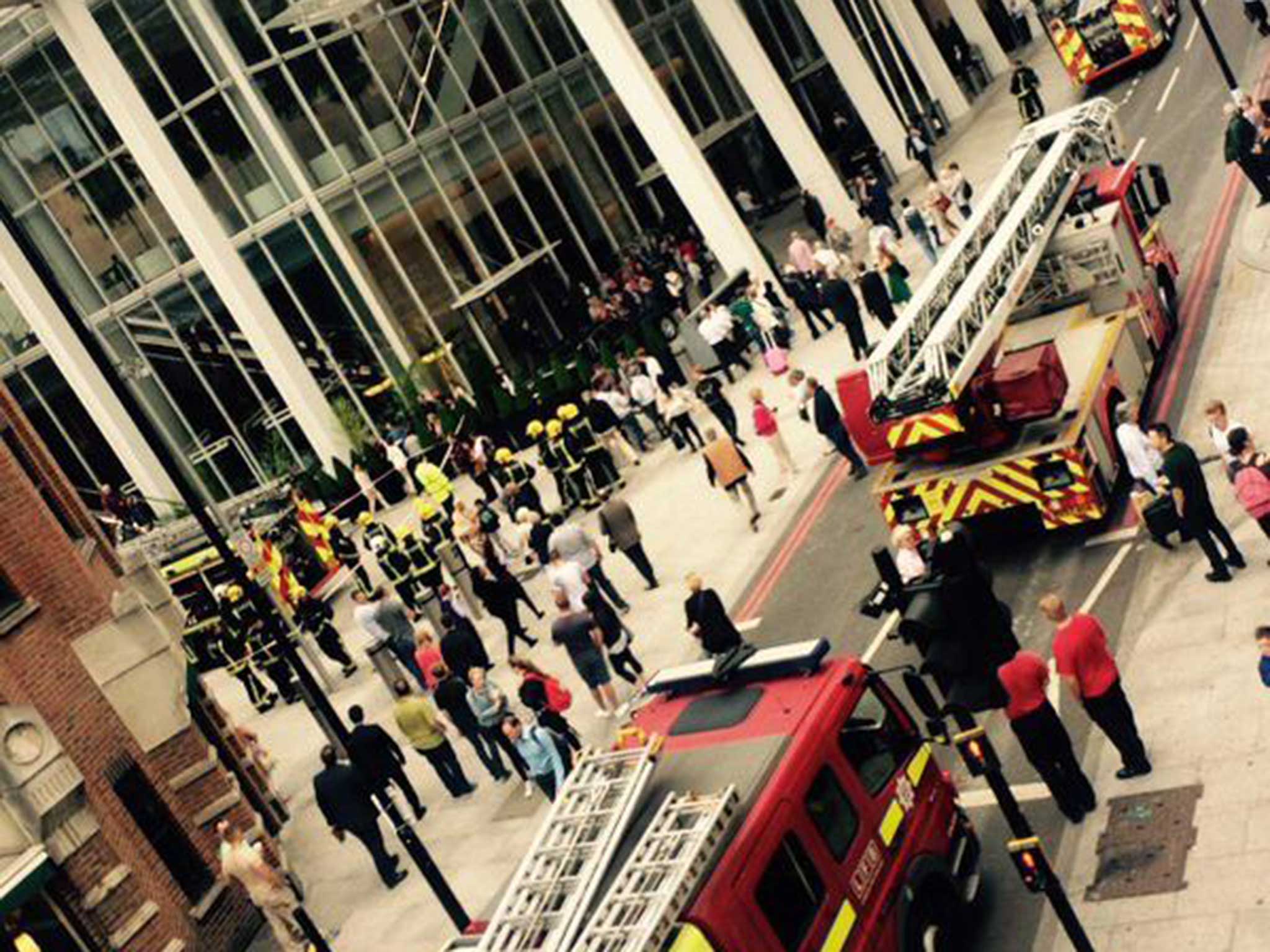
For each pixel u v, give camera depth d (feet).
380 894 63.05
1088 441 58.29
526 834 61.72
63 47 129.29
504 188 144.05
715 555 78.89
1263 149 79.92
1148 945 38.01
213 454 137.80
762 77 131.95
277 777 81.61
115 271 135.03
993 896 42.68
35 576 62.49
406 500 126.41
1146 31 123.13
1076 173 70.38
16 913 55.83
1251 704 45.19
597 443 96.07
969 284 60.39
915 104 152.35
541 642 79.10
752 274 120.78
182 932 61.62
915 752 40.29
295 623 92.79
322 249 133.90
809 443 88.12
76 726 60.95
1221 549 53.78
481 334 140.36
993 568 60.49
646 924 30.78
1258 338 68.33
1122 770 44.60
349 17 134.31
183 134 129.59
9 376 139.85
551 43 150.10
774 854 34.12
